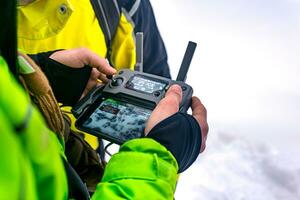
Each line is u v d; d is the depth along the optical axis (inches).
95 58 33.1
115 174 21.2
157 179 20.8
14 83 11.7
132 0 50.4
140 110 31.6
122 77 33.8
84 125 31.3
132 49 52.6
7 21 15.0
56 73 31.9
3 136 10.0
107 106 32.4
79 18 46.3
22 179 10.3
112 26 49.2
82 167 32.5
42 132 11.7
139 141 22.5
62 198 14.1
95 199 20.3
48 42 44.7
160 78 33.5
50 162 12.3
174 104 26.5
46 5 43.8
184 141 23.8
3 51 15.3
